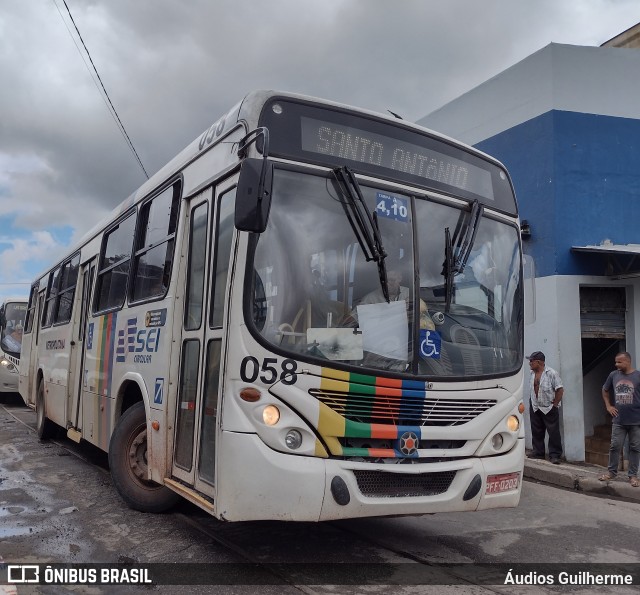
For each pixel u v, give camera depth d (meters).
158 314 5.88
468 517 6.96
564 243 11.05
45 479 7.89
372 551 5.36
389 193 5.04
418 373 4.76
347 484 4.30
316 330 4.49
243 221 4.12
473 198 5.55
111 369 7.14
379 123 5.16
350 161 4.93
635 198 11.49
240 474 4.19
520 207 11.78
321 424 4.32
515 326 5.58
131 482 6.32
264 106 4.71
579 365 10.90
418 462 4.66
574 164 11.24
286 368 4.30
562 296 10.95
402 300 4.86
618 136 11.48
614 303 11.34
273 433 4.21
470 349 5.13
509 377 5.28
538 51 11.55
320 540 5.56
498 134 12.38
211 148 5.37
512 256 5.75
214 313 4.89
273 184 4.58
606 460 10.69
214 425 4.66
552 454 10.28
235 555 5.10
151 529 5.79
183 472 5.14
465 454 4.88
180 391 5.38
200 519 6.12
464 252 5.26
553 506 7.82
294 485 4.17
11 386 18.97
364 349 4.61
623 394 8.76
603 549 5.95
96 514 6.27
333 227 4.71
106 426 7.15
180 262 5.64
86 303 8.73
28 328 14.41
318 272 4.59
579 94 11.37
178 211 5.83
